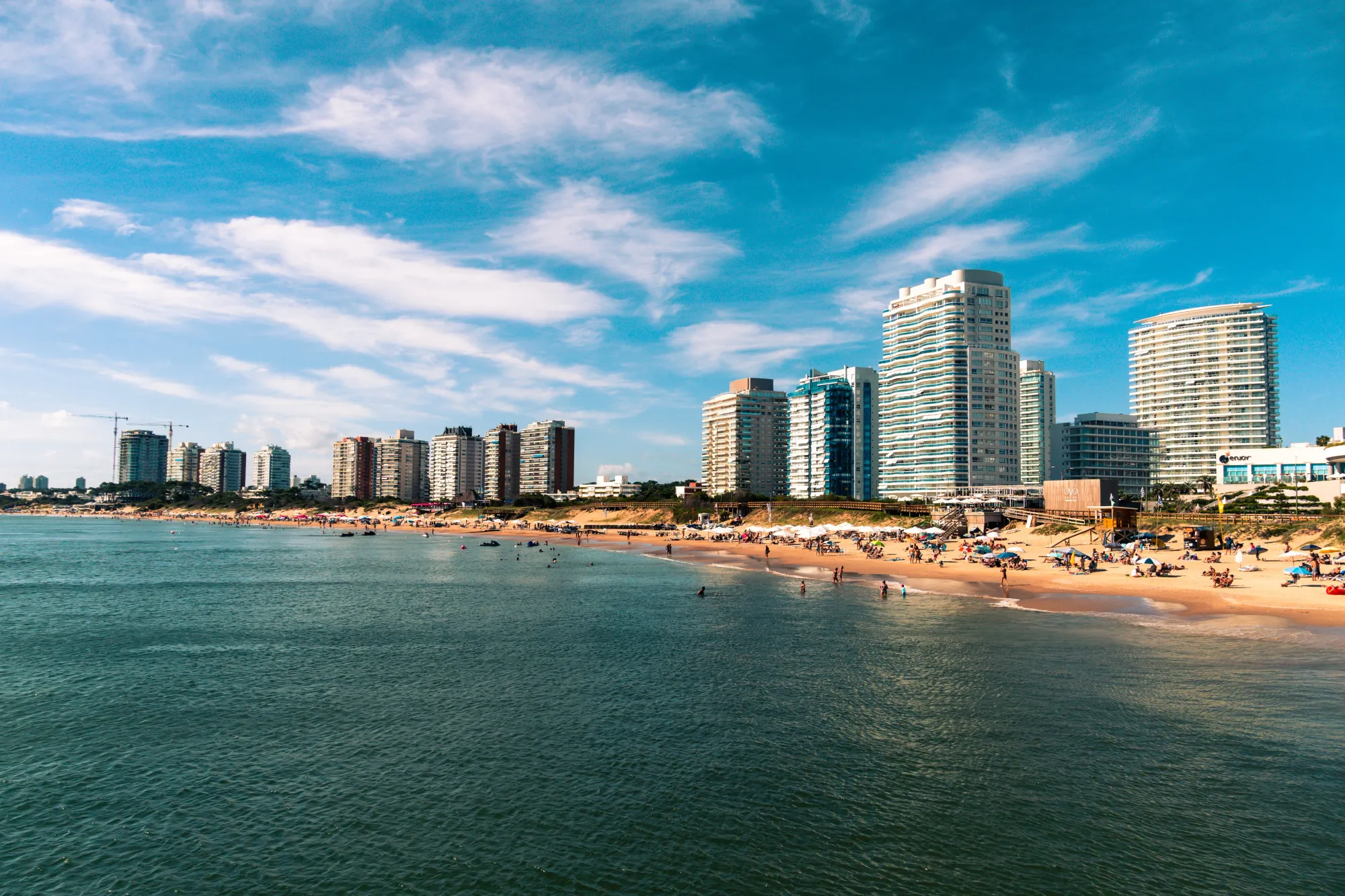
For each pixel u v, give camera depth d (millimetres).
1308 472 189125
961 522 136125
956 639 54562
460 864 24953
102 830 27438
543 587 93250
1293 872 23594
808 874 24062
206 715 39594
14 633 62250
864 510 173875
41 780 31531
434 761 33219
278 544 187250
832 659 50094
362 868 24797
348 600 82562
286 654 53625
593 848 25828
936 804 28438
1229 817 26906
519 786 30562
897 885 23375
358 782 31156
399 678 46812
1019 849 25250
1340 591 64625
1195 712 37094
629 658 51469
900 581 88312
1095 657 47719
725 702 40812
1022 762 31953
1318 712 36500
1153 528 113688
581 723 37781
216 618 70000
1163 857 24594
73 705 41406
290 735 36500
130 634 61750
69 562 132250
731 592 85312
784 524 186250
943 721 37094
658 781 30844
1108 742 33656
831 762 32469
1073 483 128375
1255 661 45656
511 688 44125
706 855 25234
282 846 26234
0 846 26422
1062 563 91688
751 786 30234
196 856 25625
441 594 87688
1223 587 70750
